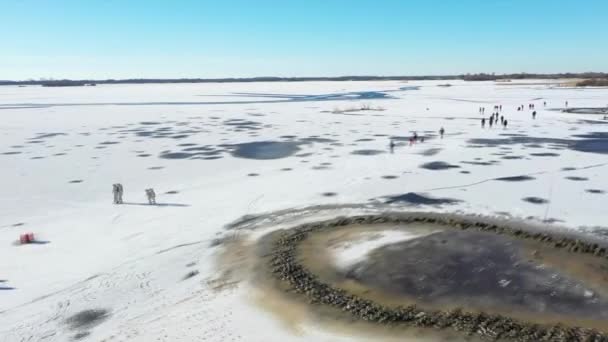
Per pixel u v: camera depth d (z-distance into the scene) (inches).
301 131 1738.4
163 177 1062.4
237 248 620.4
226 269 554.9
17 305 485.1
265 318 442.0
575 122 1824.6
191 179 1036.5
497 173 992.2
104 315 460.8
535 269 519.2
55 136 1701.5
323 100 3464.6
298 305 463.2
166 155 1321.4
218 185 973.8
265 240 645.3
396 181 948.0
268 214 763.4
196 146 1459.2
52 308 477.1
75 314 464.4
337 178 992.2
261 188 932.6
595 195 813.2
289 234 665.0
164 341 409.7
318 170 1079.0
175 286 516.7
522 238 615.8
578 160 1105.4
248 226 707.4
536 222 680.4
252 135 1664.6
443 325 417.1
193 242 648.4
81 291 511.5
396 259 556.7
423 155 1210.0
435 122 1923.0
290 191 900.6
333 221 714.8
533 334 398.6
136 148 1438.2
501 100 3048.7
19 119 2277.3
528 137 1469.0
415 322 423.8
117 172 1122.7
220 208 805.2
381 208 773.9
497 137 1478.8
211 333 419.8
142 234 685.9
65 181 1042.7
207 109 2780.5
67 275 553.0
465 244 595.8
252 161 1211.9
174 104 3235.7
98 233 697.0
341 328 420.2
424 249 583.5
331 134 1643.7
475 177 961.5
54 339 422.6
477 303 452.1
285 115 2351.1
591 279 493.0
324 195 864.3
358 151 1301.7
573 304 445.1
